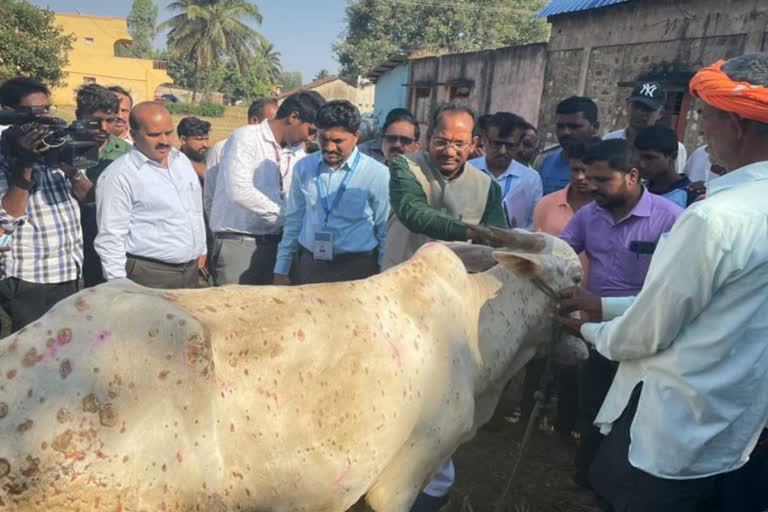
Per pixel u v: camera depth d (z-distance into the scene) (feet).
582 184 12.83
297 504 6.39
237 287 6.53
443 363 7.66
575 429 13.44
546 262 8.84
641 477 6.93
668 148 12.35
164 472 5.22
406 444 7.55
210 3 152.15
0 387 4.83
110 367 5.10
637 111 15.87
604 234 10.89
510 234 8.89
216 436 5.59
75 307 5.25
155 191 11.96
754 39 28.27
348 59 122.52
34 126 9.29
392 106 75.51
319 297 6.85
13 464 4.73
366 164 12.17
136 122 11.71
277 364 6.08
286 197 14.88
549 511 11.33
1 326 11.14
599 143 10.44
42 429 4.81
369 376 6.73
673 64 32.53
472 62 54.19
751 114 5.79
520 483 12.14
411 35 121.80
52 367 4.96
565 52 40.70
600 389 11.07
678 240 6.03
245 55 161.38
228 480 5.71
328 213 12.10
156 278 12.39
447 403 7.74
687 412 6.38
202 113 143.54
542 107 43.37
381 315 7.22
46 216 10.70
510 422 14.52
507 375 9.25
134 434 5.10
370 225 12.32
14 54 68.69
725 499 6.93
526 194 15.43
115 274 11.69
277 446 6.00
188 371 5.41
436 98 61.98
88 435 4.93
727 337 6.05
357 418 6.61
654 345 6.45
